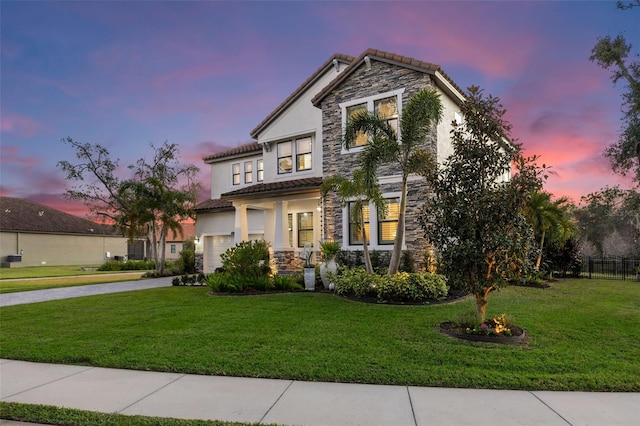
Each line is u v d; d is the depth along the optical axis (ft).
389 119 44.93
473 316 23.15
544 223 50.37
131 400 13.84
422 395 14.02
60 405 13.48
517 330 22.52
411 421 11.87
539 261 51.26
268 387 14.96
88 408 13.19
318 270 44.45
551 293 39.52
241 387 15.01
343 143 45.93
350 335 22.08
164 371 17.11
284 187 51.70
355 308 30.22
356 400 13.57
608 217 96.58
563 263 60.49
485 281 22.21
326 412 12.59
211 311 30.27
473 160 23.47
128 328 24.98
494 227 22.12
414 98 36.58
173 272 77.46
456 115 50.72
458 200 22.89
